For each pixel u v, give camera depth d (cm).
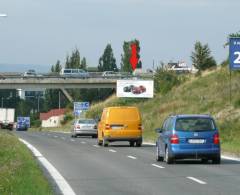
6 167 2847
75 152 4550
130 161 3656
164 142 3522
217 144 3416
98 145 5659
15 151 4028
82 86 14238
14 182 2227
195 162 3538
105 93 17938
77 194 2112
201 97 9406
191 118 3450
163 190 2211
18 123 14825
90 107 14362
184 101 9800
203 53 12688
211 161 3588
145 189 2244
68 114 16162
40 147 5238
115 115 5434
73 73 14375
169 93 11062
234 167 3184
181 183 2436
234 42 5700
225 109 7869
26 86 14062
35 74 14338
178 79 11606
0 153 3766
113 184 2422
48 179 2622
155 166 3278
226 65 10425
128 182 2489
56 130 13662
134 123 5428
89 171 3009
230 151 4272
